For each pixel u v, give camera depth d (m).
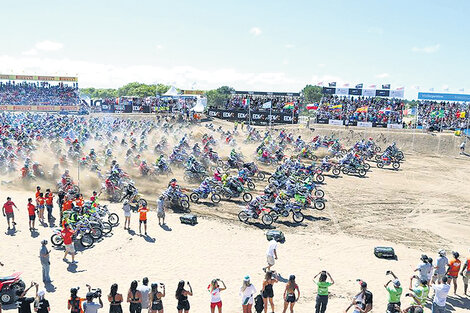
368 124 56.47
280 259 17.77
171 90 73.12
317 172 33.28
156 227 20.94
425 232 22.06
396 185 32.84
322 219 23.62
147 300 11.92
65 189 24.34
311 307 13.71
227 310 13.32
